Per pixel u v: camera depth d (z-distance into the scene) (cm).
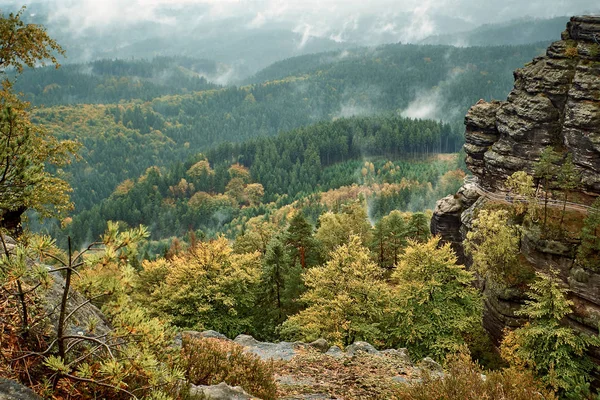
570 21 5428
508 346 3584
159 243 17825
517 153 5519
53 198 2002
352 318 3073
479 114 6172
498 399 865
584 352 3456
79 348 612
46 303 618
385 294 3325
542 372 3391
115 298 495
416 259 3675
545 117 5247
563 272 4138
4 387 440
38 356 548
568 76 5231
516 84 5856
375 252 6781
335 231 7050
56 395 512
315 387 1174
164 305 3309
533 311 3531
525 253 4481
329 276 3331
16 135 657
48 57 2089
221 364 1019
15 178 654
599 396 1986
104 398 541
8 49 1950
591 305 3753
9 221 1300
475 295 3603
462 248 6019
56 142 2184
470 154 6259
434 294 3506
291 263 5000
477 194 5991
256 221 17525
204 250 3609
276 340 3481
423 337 3409
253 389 983
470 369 1009
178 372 550
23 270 462
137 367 483
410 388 984
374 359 1473
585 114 4822
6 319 554
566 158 4822
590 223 3969
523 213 4922
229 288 3459
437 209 6291
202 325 3138
